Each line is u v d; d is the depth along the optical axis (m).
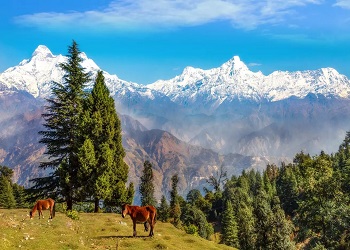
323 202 59.34
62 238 27.64
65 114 49.72
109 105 51.31
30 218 32.16
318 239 57.78
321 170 64.62
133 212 31.22
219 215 150.25
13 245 23.89
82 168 47.12
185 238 35.41
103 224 36.06
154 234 33.62
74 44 50.56
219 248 35.28
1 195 103.44
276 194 148.88
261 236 64.44
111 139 50.50
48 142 49.38
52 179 49.75
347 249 52.38
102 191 47.81
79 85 50.72
